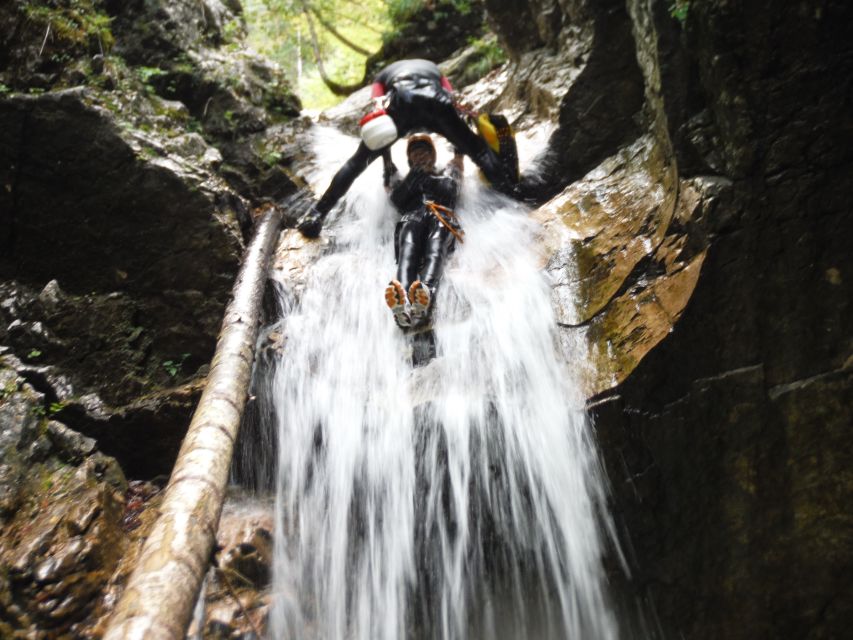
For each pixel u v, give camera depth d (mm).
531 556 3738
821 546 3680
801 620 3709
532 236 4703
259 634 3303
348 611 3752
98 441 4141
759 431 3656
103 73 5105
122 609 2373
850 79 3426
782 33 3453
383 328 4441
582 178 5039
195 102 6152
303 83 12852
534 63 6199
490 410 3758
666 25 3945
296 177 6043
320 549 3865
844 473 3650
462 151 5383
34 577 3166
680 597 3695
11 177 4574
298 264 4953
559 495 3670
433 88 5258
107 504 3627
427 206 4734
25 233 4652
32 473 3729
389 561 3771
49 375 4188
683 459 3652
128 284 4637
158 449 4215
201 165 5137
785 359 3633
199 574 2664
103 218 4621
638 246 4098
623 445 3615
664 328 3604
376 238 5246
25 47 4879
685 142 3926
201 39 6629
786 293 3615
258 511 3955
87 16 5367
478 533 3768
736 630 3703
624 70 5117
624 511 3646
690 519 3670
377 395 4066
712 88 3732
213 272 4633
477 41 8375
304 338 4422
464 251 4836
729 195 3623
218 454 3250
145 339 4543
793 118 3518
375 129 4898
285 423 4184
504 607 3777
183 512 2848
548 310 4121
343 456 3965
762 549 3693
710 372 3646
